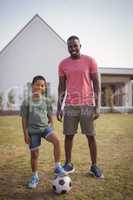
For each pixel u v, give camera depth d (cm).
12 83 1762
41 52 1794
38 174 453
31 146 397
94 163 442
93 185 401
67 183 371
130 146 700
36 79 411
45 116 404
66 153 458
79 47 437
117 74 1958
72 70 431
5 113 1714
